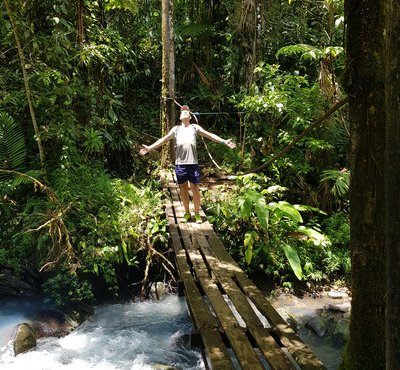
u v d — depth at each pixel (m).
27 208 5.87
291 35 9.11
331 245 6.62
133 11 7.53
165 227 6.09
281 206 6.34
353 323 2.52
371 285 2.40
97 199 6.23
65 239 5.74
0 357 4.39
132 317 5.44
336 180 6.82
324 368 2.83
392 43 1.25
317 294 6.18
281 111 7.21
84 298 5.71
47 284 5.59
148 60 10.88
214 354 3.06
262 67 7.90
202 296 4.39
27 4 6.22
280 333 3.30
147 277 6.10
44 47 6.34
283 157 7.41
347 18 2.37
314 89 7.34
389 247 1.28
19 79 6.33
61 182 5.99
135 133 8.62
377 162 2.31
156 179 7.84
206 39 10.64
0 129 5.87
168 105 8.11
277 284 6.35
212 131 10.28
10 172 5.80
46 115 6.48
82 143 7.12
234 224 6.46
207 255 5.00
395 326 1.26
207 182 8.12
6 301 5.42
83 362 4.39
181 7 11.05
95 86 7.00
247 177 7.06
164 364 4.34
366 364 2.45
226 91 10.09
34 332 4.80
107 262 5.85
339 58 7.43
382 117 2.30
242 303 3.85
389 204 1.27
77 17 6.58
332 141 7.48
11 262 5.66
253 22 7.74
